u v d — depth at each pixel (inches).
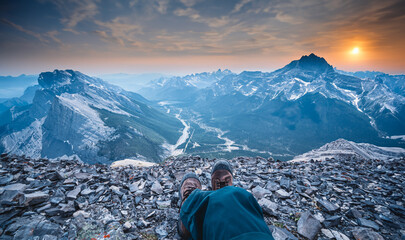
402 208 158.6
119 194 184.1
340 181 222.5
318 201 169.8
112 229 131.8
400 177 240.2
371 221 144.2
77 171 249.0
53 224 129.4
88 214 148.9
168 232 132.0
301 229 131.9
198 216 60.8
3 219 130.3
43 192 173.5
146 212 158.2
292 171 265.6
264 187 205.8
